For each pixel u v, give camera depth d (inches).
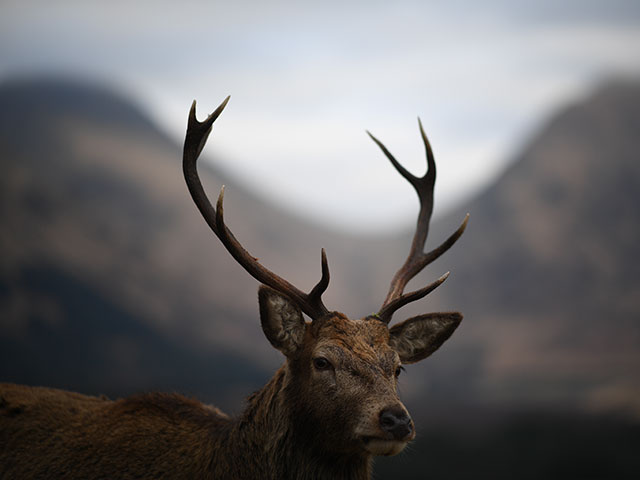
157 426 932.0
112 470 894.4
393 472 3944.4
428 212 1075.9
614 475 3954.2
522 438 4945.9
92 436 935.0
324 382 834.8
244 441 870.4
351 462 860.6
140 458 900.0
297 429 851.4
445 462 4215.1
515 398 7829.7
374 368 832.3
